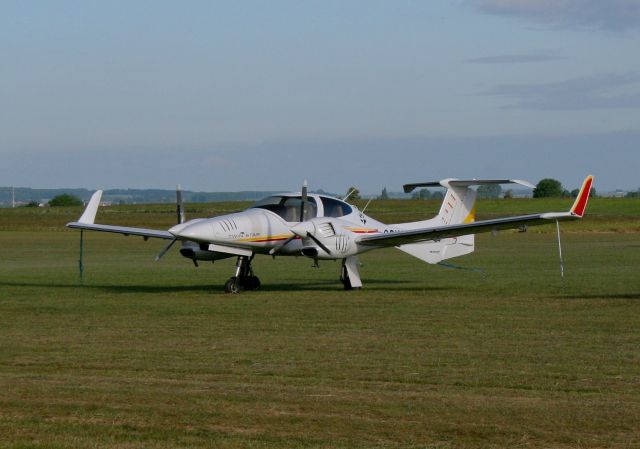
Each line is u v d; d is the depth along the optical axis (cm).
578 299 3041
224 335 2203
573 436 1240
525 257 5734
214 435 1245
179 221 3528
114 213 15938
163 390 1520
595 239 8631
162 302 3003
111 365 1783
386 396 1481
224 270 4772
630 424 1299
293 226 3275
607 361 1817
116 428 1277
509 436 1240
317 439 1224
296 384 1589
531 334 2205
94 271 4675
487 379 1631
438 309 2761
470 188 3875
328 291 3403
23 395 1474
